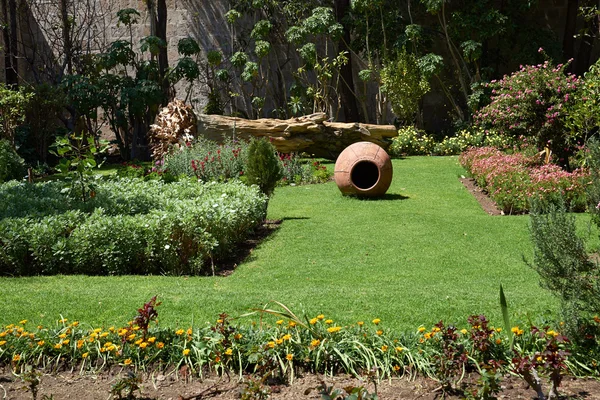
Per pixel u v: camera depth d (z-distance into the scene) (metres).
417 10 20.58
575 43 20.44
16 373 3.79
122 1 22.39
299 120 16.39
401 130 18.64
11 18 21.02
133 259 7.07
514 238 8.22
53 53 21.97
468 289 5.84
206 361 3.73
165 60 20.80
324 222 9.38
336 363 3.72
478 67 20.02
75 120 20.41
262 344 3.73
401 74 18.64
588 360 3.63
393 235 8.44
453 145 17.75
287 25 21.52
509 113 12.51
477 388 3.27
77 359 3.88
